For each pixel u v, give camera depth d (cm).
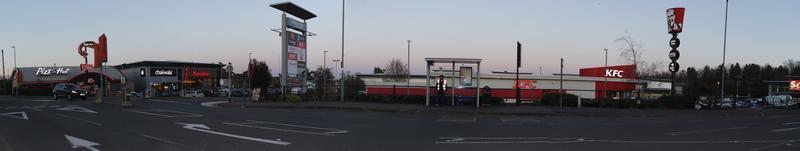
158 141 1029
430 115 1909
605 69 4603
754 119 1892
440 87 2341
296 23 3303
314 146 972
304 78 3434
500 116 1889
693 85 7262
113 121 1506
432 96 2452
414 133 1225
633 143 1058
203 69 7506
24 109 2144
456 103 2372
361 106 2309
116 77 6569
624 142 1073
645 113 2106
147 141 1029
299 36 3353
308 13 3347
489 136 1170
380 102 2672
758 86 8131
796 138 1188
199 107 2409
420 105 2397
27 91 6019
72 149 918
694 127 1477
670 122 1683
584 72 4988
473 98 2373
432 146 989
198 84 7400
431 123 1528
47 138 1075
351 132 1234
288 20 3194
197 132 1198
